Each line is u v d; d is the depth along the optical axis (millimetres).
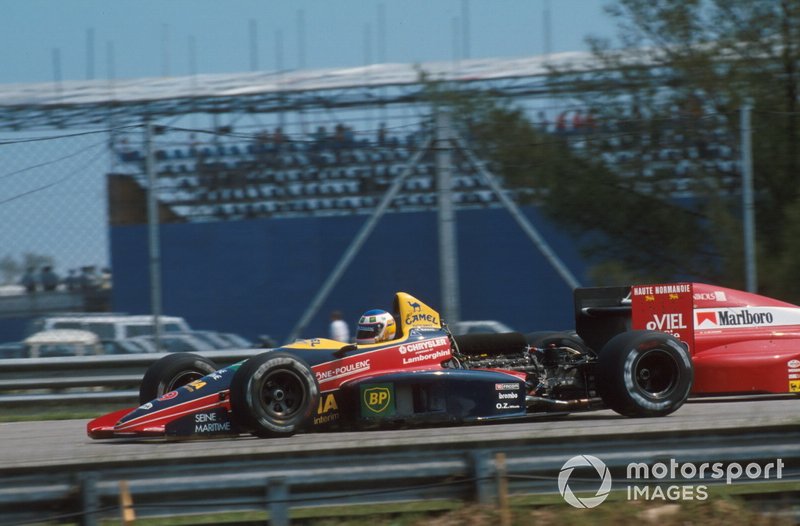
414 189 49688
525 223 45562
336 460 17078
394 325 26969
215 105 47781
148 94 46688
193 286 50375
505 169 46062
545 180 45969
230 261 50562
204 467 16641
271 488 16438
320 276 51625
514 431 23891
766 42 47188
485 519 16562
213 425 24391
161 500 16344
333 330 47594
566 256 51656
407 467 17141
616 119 47250
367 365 25969
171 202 49188
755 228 46125
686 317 29219
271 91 48219
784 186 46562
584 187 46500
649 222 47406
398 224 51375
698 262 47906
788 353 29422
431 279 51375
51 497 16062
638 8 47969
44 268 37500
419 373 25703
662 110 47344
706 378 29156
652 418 26828
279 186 49656
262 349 37844
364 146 39906
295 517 16766
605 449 17719
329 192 50344
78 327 38812
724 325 29938
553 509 17141
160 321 37719
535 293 51500
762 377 29188
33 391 39250
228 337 50312
